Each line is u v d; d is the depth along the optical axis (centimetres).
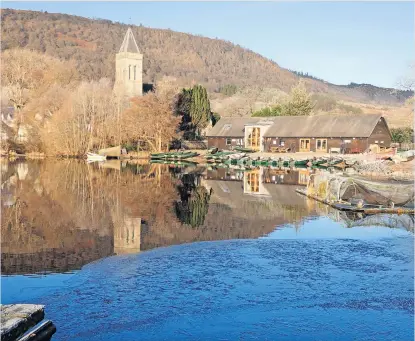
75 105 6969
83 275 1259
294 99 9012
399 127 7856
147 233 1770
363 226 1919
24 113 7550
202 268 1327
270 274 1278
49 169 4762
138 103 7256
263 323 977
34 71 8912
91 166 5234
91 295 1118
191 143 8419
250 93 14450
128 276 1256
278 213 2219
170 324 970
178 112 8400
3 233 1745
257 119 7725
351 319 998
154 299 1097
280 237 1720
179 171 4653
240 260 1409
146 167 5175
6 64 8606
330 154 6116
